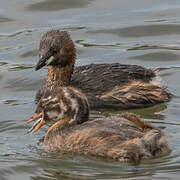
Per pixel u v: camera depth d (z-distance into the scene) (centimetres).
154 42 2266
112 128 1401
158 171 1324
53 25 2403
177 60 2119
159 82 1881
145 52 2181
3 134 1584
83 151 1411
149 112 1766
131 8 2552
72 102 1509
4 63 2133
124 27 2380
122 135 1370
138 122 1428
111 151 1365
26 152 1466
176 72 2027
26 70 2075
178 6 2544
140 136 1359
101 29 2372
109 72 1862
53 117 1538
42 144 1515
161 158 1374
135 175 1314
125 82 1839
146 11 2511
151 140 1348
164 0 2602
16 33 2356
